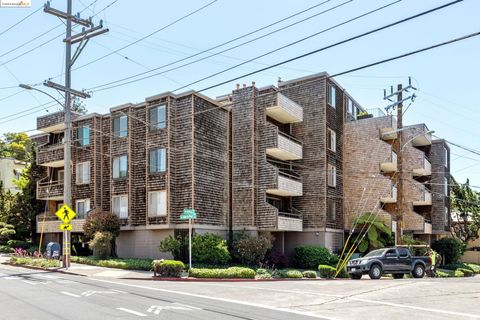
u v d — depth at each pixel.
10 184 56.34
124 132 33.62
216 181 32.41
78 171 36.38
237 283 21.94
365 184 39.72
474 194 60.84
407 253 28.41
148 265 27.05
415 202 47.06
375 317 12.20
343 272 29.03
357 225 39.41
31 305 13.31
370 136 40.09
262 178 33.38
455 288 18.81
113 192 33.59
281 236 36.25
